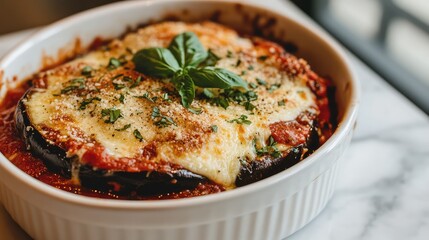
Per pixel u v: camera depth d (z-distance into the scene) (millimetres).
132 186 326
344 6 696
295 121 371
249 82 389
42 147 339
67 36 433
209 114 357
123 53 418
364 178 401
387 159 416
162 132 342
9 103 397
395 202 385
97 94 366
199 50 396
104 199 308
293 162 357
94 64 406
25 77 415
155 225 305
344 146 351
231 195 306
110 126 345
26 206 327
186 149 334
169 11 461
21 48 409
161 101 361
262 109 369
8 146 359
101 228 309
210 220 310
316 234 363
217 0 462
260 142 354
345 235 363
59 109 357
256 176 345
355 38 653
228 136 346
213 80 364
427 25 624
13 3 626
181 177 329
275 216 334
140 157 332
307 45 442
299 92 391
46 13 620
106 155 328
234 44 430
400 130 440
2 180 325
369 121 447
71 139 337
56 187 331
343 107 395
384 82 488
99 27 445
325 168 338
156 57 380
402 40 636
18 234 354
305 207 349
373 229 367
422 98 585
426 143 429
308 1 688
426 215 378
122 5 450
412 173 405
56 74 394
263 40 451
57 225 320
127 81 378
